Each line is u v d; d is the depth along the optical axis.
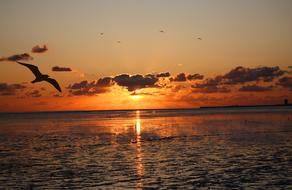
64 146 60.19
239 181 32.22
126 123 136.75
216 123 120.38
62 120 186.62
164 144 61.09
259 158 43.84
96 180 33.47
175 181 32.62
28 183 32.78
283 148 52.47
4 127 121.00
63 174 36.34
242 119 145.12
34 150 55.56
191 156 46.44
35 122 162.25
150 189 30.20
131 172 36.69
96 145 61.09
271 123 112.81
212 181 32.38
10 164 42.69
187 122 133.25
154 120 161.12
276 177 33.47
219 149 52.69
